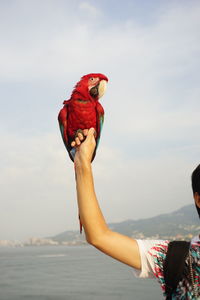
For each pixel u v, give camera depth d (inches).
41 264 5713.6
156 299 2161.7
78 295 2354.8
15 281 3221.0
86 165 90.0
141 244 87.4
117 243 86.5
